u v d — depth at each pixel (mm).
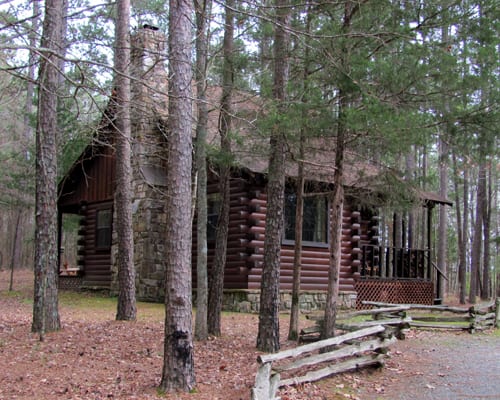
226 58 9781
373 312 11016
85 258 19984
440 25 7805
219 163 9961
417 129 7730
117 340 9516
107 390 6715
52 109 9602
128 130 11617
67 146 18453
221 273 10375
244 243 14492
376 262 18344
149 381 7105
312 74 8680
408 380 7676
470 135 8258
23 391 6641
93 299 16969
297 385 7047
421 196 10188
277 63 9023
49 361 8008
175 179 6625
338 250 9102
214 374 7602
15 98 10656
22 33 6738
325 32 8016
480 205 22562
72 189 20781
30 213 33969
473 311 12211
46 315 9992
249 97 9117
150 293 16234
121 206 11797
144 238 16500
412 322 12438
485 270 24125
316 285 15555
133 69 10930
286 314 14188
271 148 9195
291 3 8562
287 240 14969
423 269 18344
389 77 7707
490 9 7617
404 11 7859
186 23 6906
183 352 6676
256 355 8789
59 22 9148
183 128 6707
